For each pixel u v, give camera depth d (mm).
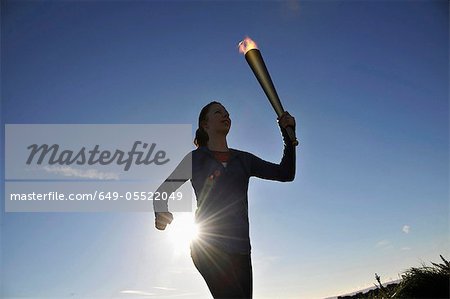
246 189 2797
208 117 2912
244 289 2568
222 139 2902
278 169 2938
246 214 2723
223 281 2568
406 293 5145
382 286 5719
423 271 5406
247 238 2662
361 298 5961
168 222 2830
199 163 2789
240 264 2598
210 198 2689
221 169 2746
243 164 2836
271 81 2914
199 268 2662
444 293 4949
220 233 2623
